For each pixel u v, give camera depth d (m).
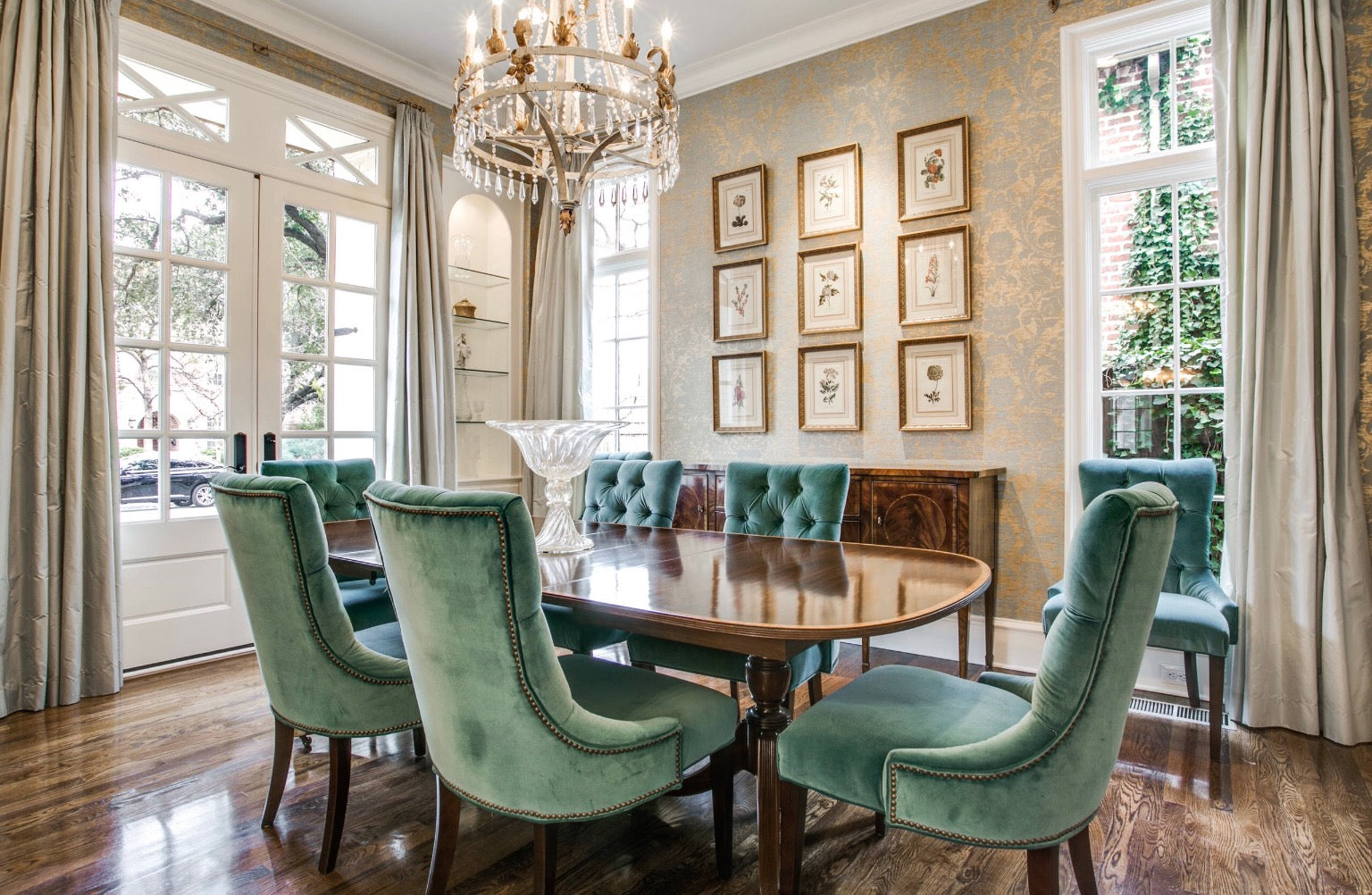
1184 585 2.59
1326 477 2.44
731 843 1.67
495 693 1.27
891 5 3.42
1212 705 2.23
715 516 3.61
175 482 3.24
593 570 1.87
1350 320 2.47
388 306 4.03
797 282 3.78
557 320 4.59
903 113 3.48
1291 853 1.74
